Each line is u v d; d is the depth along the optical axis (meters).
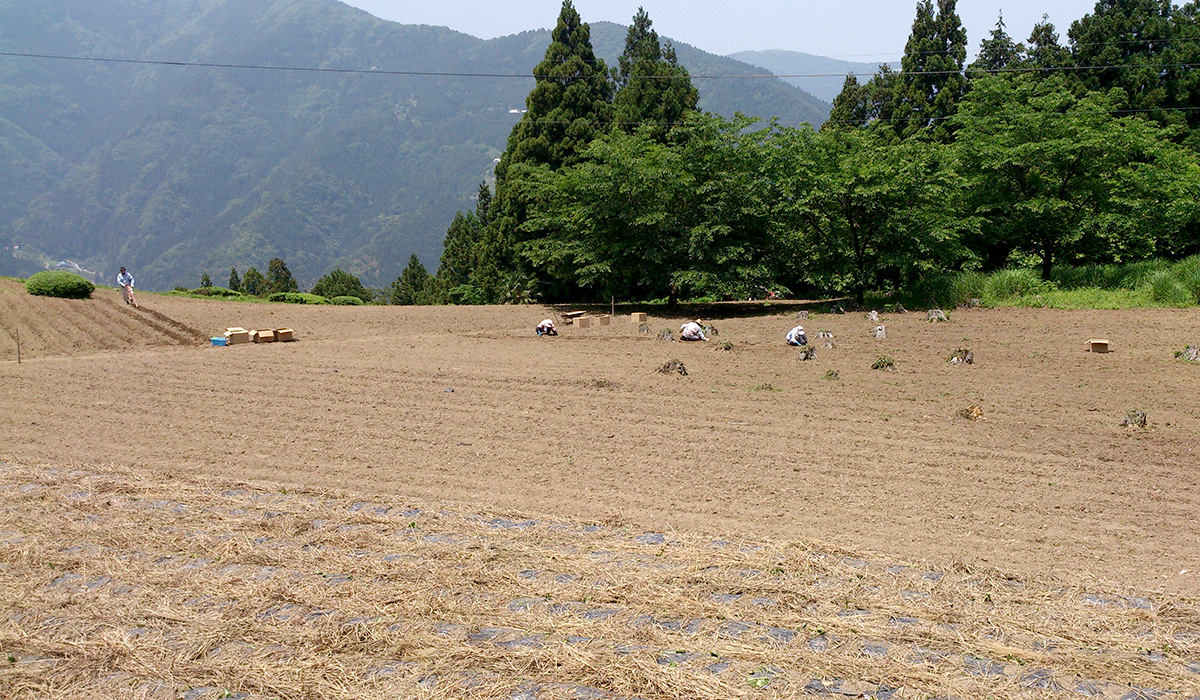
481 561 6.78
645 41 48.28
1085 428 10.35
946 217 22.16
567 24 34.72
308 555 6.96
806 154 22.78
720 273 22.62
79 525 7.67
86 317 21.56
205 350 17.39
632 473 8.99
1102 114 23.77
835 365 14.36
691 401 11.98
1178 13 35.12
